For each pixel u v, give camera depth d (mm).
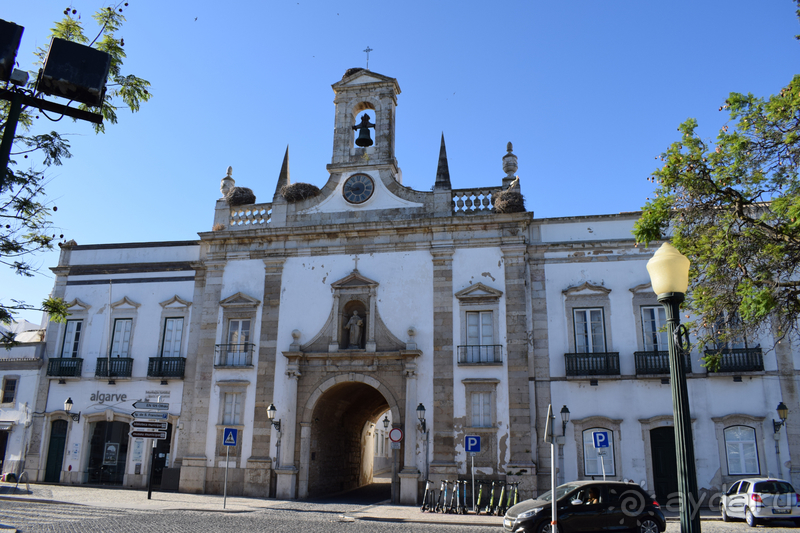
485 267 23484
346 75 27141
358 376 23375
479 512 18984
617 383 21750
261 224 26250
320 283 24703
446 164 25219
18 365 27125
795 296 12750
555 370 22312
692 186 13414
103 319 26891
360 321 24188
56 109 8125
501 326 22719
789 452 20125
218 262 25875
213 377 24594
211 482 23469
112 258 27625
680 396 6488
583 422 21547
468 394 22234
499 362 22266
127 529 13688
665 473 20953
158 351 25922
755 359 20797
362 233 24797
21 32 7691
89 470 25781
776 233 12875
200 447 23875
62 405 26297
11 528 11797
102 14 11781
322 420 25078
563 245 23422
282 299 24859
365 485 32656
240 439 23734
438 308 23391
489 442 21641
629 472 20938
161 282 26734
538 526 13203
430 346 23062
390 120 26359
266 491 22828
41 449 26016
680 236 13836
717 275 13594
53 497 20359
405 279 23984
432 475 21562
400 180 27656
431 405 22438
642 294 22484
